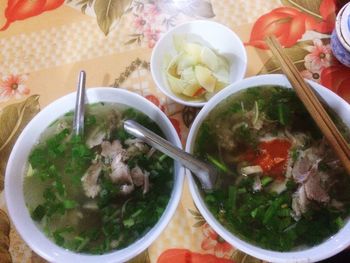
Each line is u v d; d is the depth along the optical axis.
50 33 0.42
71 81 0.39
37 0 0.43
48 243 0.30
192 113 0.36
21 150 0.32
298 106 0.32
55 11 0.43
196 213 0.33
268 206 0.29
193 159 0.28
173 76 0.37
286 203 0.29
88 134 0.33
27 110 0.38
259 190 0.30
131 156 0.31
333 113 0.31
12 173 0.31
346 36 0.34
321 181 0.29
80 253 0.29
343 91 0.36
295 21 0.40
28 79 0.40
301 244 0.28
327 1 0.40
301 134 0.31
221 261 0.31
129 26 0.41
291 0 0.41
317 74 0.37
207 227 0.32
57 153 0.33
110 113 0.34
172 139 0.31
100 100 0.34
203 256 0.31
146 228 0.30
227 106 0.32
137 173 0.31
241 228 0.28
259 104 0.32
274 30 0.39
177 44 0.38
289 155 0.31
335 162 0.30
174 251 0.32
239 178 0.30
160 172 0.31
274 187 0.30
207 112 0.31
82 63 0.40
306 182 0.29
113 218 0.30
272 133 0.32
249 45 0.39
